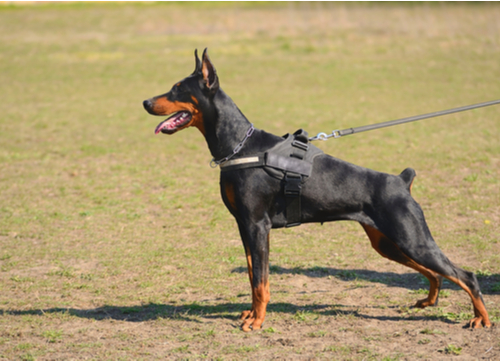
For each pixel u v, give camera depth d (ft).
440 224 31.99
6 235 31.30
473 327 18.76
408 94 77.05
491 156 46.83
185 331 19.56
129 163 48.06
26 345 18.22
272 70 98.17
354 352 17.38
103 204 37.29
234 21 149.79
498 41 113.60
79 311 21.57
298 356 17.20
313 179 18.85
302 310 21.35
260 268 19.20
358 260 27.43
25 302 22.44
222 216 34.76
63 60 108.17
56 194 39.50
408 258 19.97
